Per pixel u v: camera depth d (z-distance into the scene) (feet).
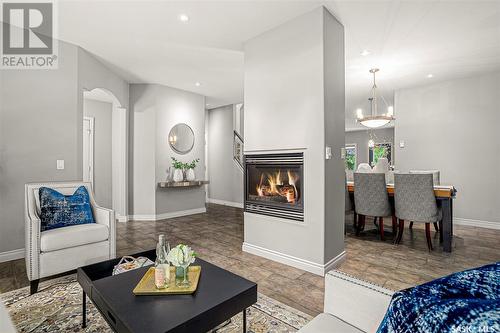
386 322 2.35
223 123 23.52
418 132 17.13
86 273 5.64
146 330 3.44
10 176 9.57
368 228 14.42
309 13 8.67
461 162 15.61
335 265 8.85
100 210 8.77
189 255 4.72
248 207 10.46
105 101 18.65
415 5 8.32
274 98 9.64
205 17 9.09
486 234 13.21
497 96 14.53
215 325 4.06
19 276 8.11
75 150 11.25
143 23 9.57
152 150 16.87
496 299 1.93
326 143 8.41
